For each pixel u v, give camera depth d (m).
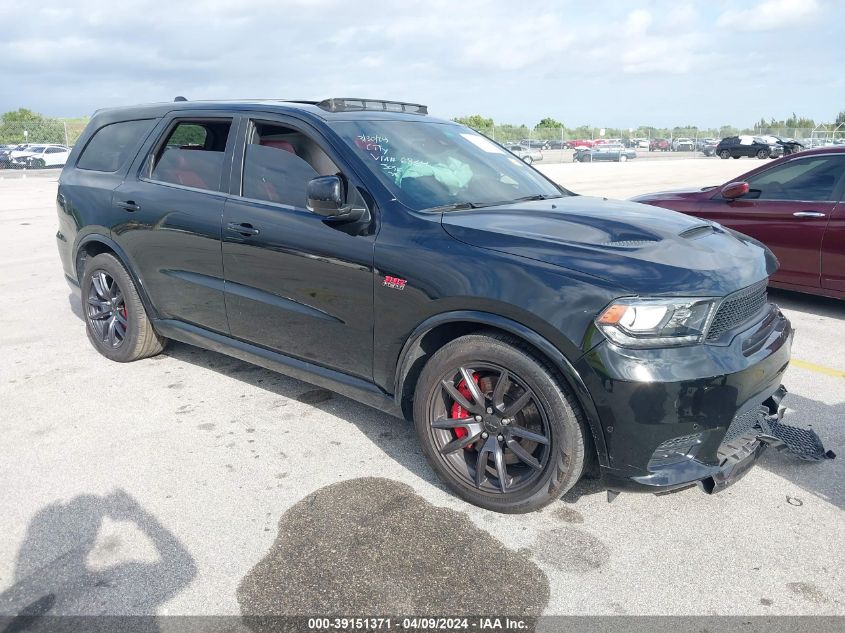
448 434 3.04
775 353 2.83
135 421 3.80
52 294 6.75
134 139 4.48
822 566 2.57
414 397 3.07
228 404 4.04
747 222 6.21
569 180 22.83
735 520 2.88
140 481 3.15
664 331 2.50
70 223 4.76
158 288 4.25
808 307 6.30
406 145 3.63
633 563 2.60
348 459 3.38
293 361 3.63
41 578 2.48
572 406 2.63
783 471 3.30
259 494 3.05
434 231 2.96
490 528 2.81
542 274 2.63
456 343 2.86
